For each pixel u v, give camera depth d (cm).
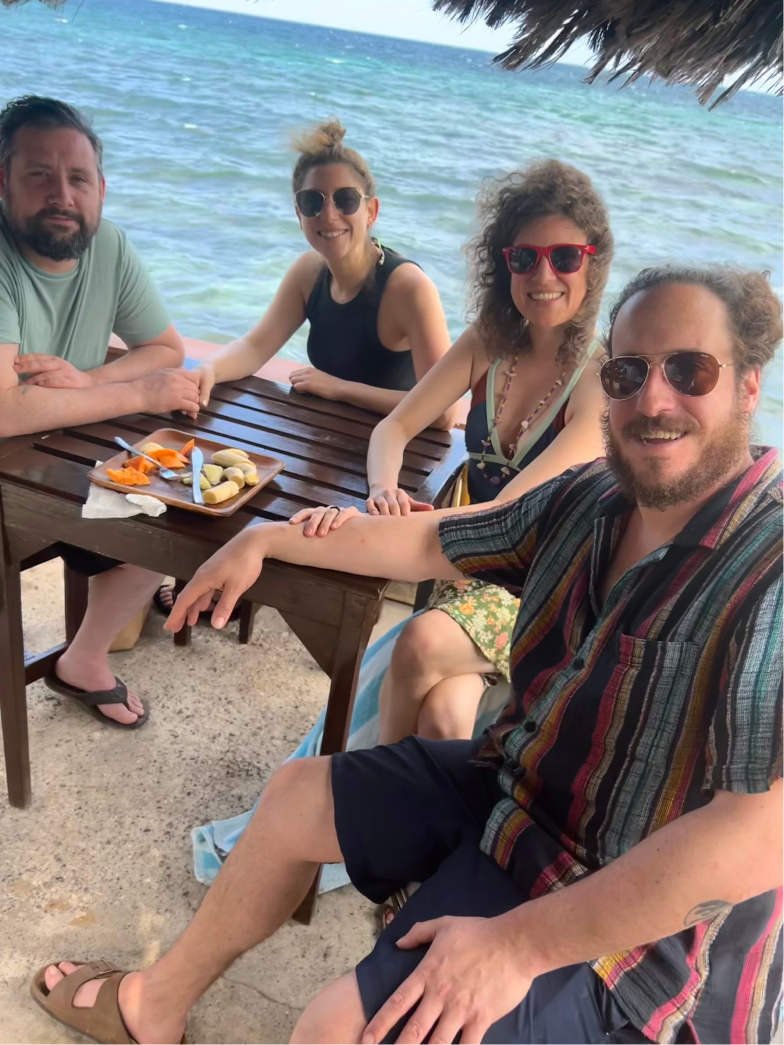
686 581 112
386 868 136
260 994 167
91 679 222
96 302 212
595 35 116
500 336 197
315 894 179
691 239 775
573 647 129
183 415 207
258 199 769
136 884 185
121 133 948
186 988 147
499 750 139
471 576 154
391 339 247
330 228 229
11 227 192
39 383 192
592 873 111
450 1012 106
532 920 108
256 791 214
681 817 105
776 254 744
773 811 98
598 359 190
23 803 199
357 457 197
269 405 223
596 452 186
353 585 151
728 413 113
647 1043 113
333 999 111
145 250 607
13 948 169
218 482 170
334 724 164
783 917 122
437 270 629
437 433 223
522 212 184
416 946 115
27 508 167
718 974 119
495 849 127
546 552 136
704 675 109
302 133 226
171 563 161
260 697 246
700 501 117
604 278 187
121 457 174
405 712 178
